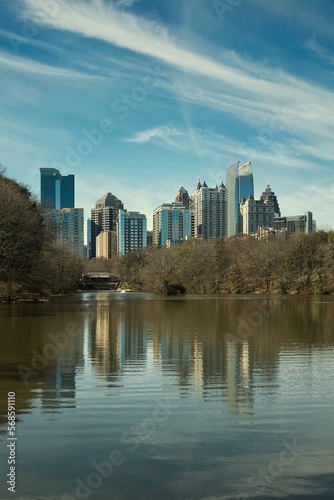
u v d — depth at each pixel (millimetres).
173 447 9891
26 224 57500
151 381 15617
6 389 14500
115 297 93125
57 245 106312
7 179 66812
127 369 17578
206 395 13859
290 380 15805
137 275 153250
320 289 106312
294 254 111750
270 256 118250
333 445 10023
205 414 12031
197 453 9594
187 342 24812
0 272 58031
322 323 36375
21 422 11406
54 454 9539
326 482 8430
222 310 51469
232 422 11422
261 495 8000
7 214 55188
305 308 56438
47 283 79125
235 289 119688
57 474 8703
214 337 27016
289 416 11883
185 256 133625
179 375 16578
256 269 119188
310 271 110438
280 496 7965
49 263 76812
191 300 79125
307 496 7969
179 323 35656
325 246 108625
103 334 28266
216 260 126688
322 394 13992
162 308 55438
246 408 12562
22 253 57500
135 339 25953
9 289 62094
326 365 18406
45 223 77625
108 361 19188
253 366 18203
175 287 107312
